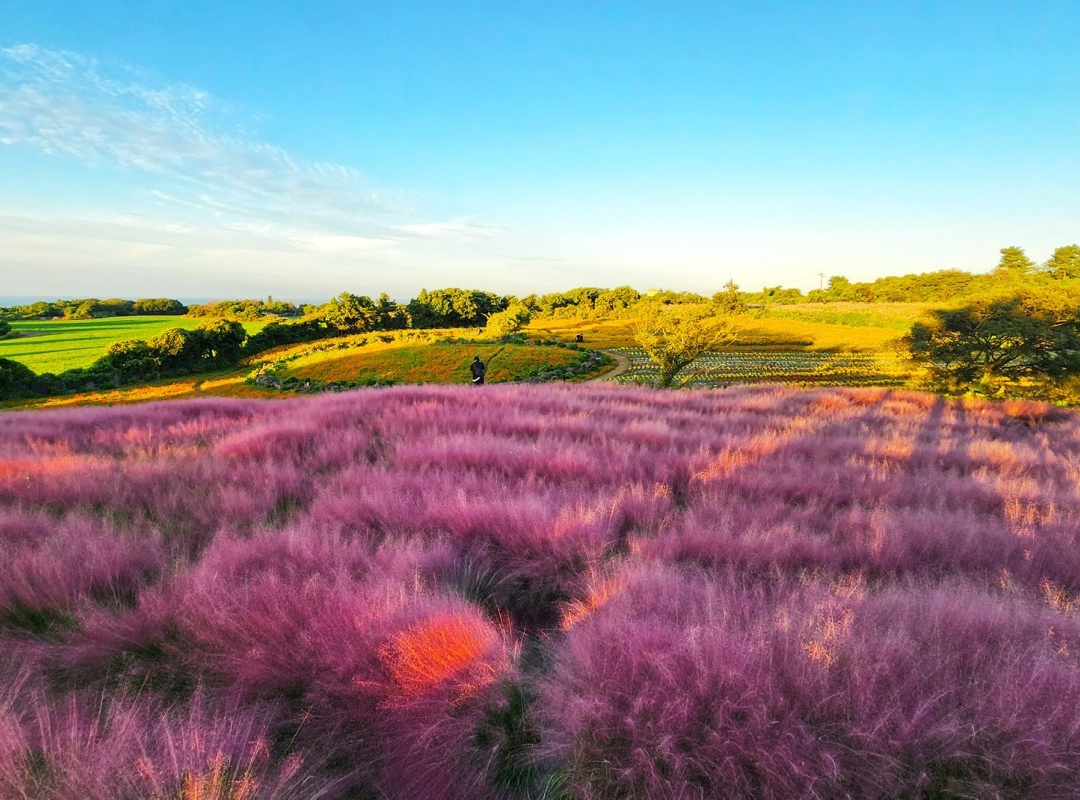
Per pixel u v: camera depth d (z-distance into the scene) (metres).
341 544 4.23
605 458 6.94
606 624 2.88
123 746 2.24
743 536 4.43
